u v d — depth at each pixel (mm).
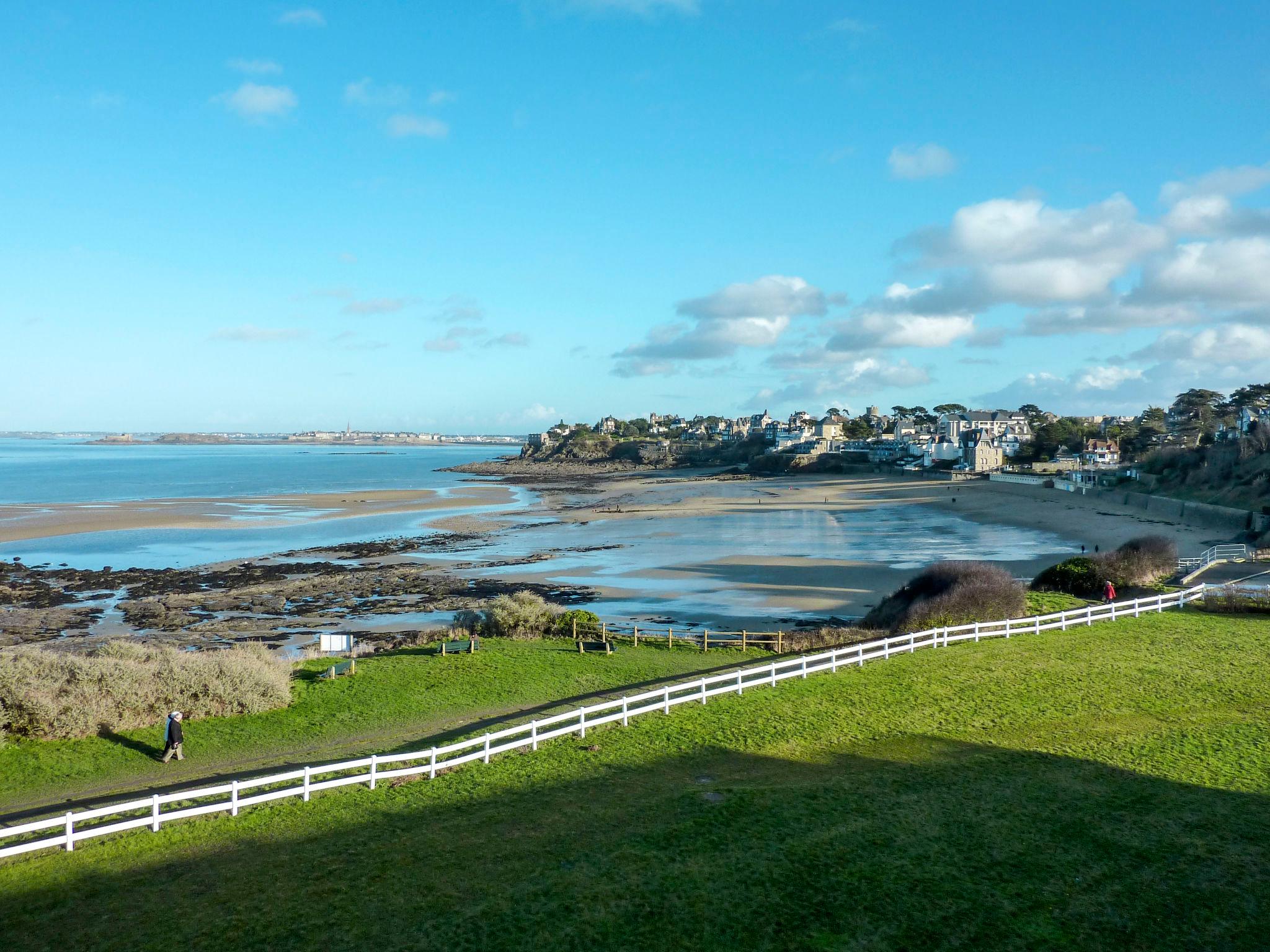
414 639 42031
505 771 20812
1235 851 16312
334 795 19312
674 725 24234
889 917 14086
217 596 61188
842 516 109250
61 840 16484
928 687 27531
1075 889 14984
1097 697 26453
